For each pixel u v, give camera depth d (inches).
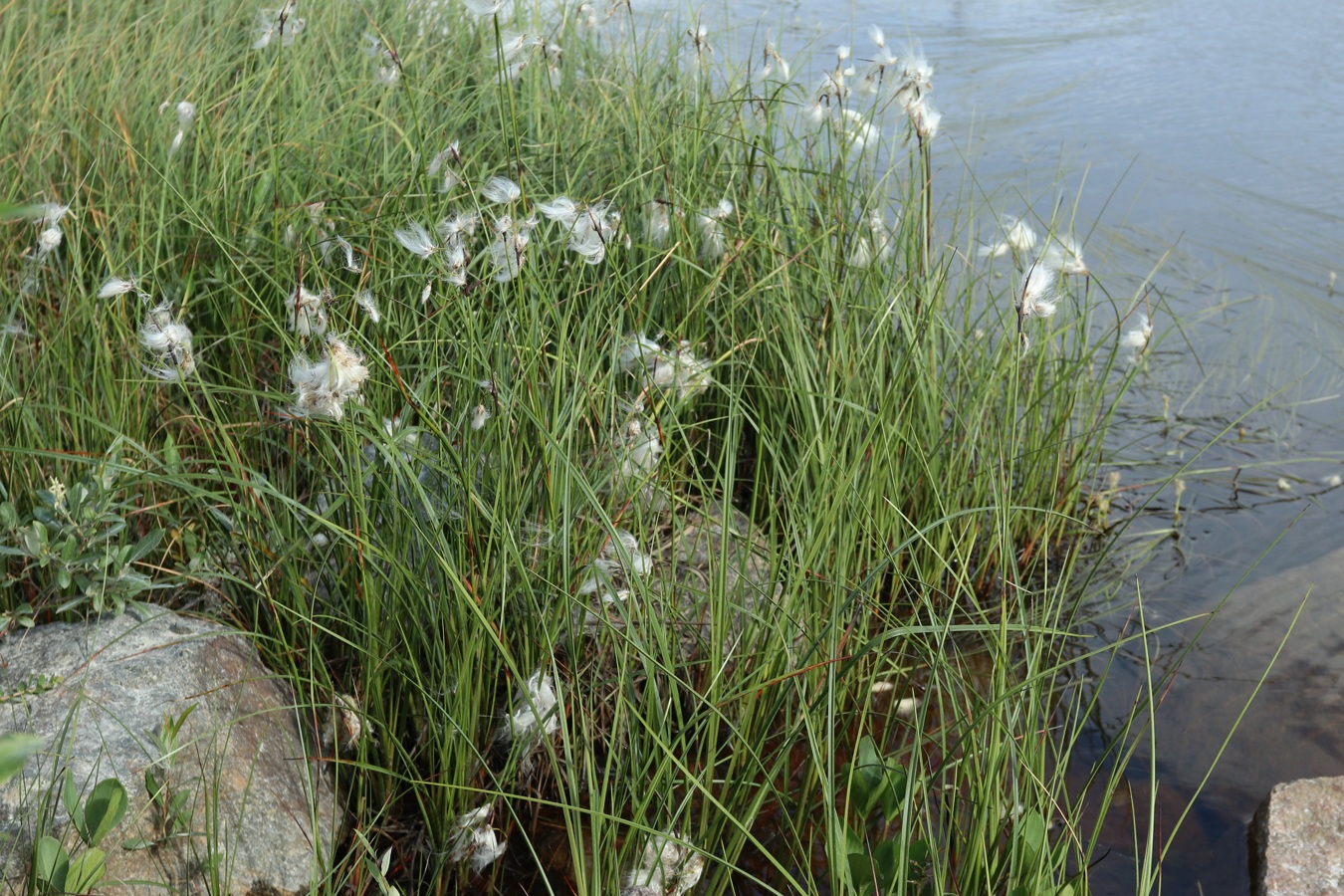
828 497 102.9
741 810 87.0
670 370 97.7
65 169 141.2
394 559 88.0
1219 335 177.9
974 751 82.4
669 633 97.7
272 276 120.6
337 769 86.7
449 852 84.0
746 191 140.4
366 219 120.1
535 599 89.9
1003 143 262.1
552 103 158.6
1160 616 117.8
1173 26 375.6
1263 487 141.5
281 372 110.0
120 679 87.1
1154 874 85.8
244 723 88.3
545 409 97.7
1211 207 224.7
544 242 110.5
